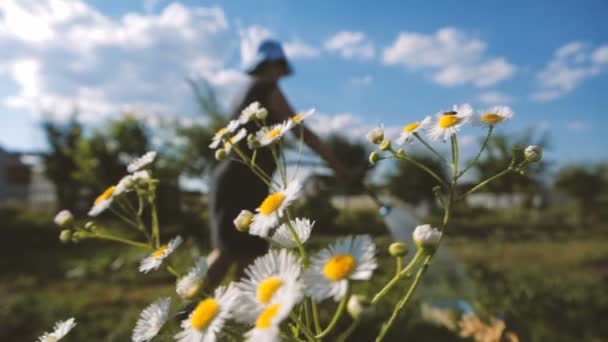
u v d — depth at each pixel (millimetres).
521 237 7961
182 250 5660
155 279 4500
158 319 599
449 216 683
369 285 2619
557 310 2615
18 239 8289
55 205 13633
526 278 3746
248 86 2088
